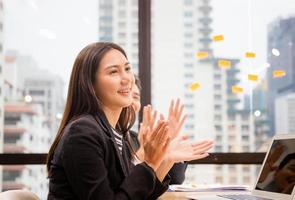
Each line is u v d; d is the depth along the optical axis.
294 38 3.25
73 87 1.43
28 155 3.06
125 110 1.69
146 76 3.19
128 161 1.55
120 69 1.46
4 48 3.18
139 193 1.29
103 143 1.34
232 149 3.21
